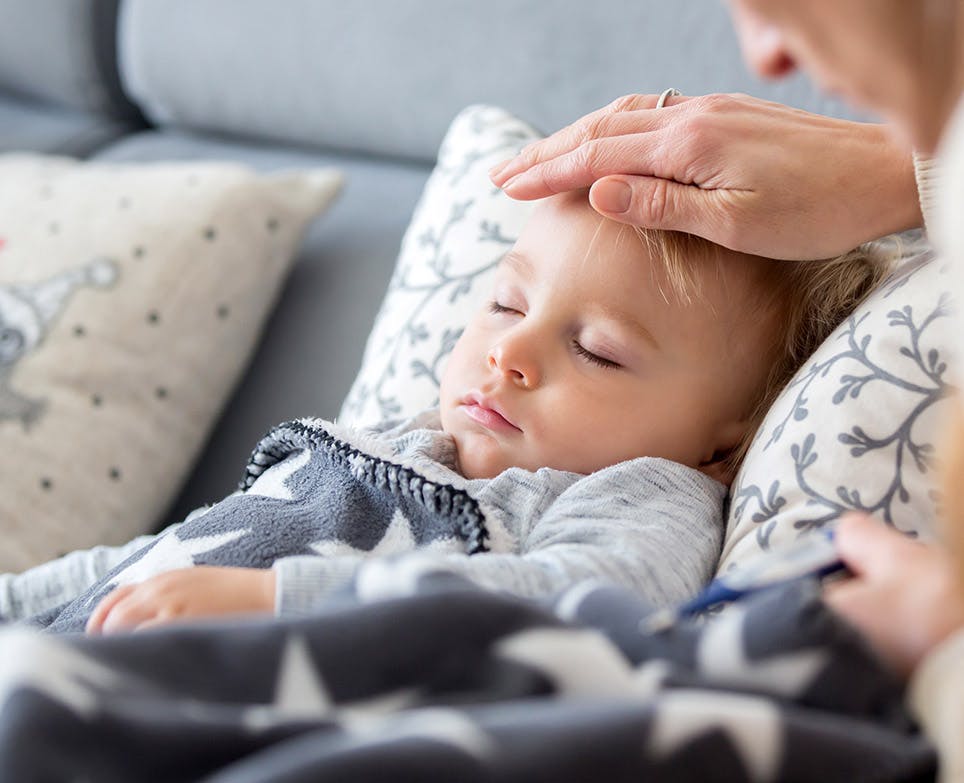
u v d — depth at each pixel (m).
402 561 0.55
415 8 1.38
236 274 1.32
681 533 0.76
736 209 0.78
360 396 1.08
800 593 0.50
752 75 1.14
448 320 1.05
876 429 0.72
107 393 1.24
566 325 0.85
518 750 0.43
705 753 0.44
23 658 0.45
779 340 0.88
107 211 1.34
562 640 0.49
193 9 1.56
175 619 0.64
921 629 0.50
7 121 1.79
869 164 0.77
